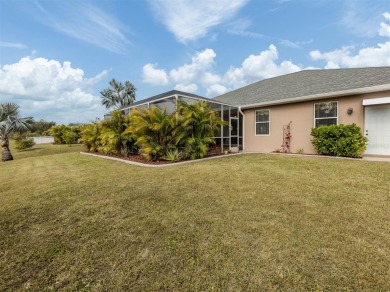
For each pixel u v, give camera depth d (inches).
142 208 144.0
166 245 101.4
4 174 286.7
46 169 305.7
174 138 334.3
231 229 113.7
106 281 80.3
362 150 321.4
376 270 81.5
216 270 84.2
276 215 128.5
